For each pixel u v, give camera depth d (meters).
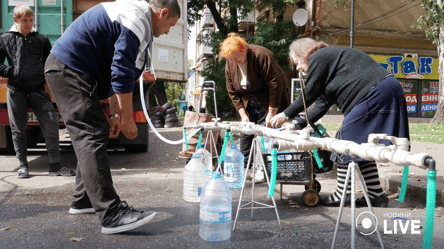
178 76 8.38
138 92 6.16
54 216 2.95
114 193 2.50
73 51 2.48
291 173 3.40
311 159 3.38
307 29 19.03
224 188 2.67
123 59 2.39
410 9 19.31
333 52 3.05
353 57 3.00
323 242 2.39
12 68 4.45
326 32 18.44
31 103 4.62
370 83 2.89
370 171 3.24
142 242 2.37
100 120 2.55
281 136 2.30
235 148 4.15
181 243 2.35
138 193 3.84
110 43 2.51
